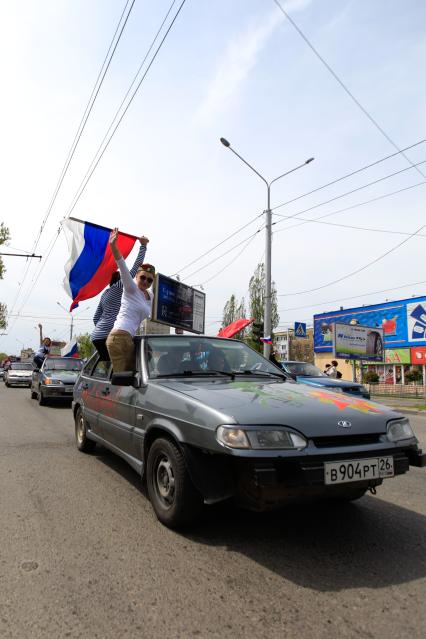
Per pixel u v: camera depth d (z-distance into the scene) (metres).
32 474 5.04
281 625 2.26
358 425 3.13
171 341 4.71
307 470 2.84
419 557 3.04
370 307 30.67
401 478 5.20
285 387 3.91
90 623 2.26
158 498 3.62
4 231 25.05
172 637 2.16
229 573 2.79
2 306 35.16
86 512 3.84
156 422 3.63
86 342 64.75
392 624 2.28
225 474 3.08
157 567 2.86
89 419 5.65
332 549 3.15
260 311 32.12
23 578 2.70
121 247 8.20
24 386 25.72
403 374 28.72
